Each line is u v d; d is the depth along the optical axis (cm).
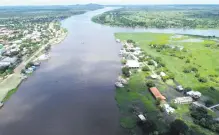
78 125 8850
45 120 9212
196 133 8269
